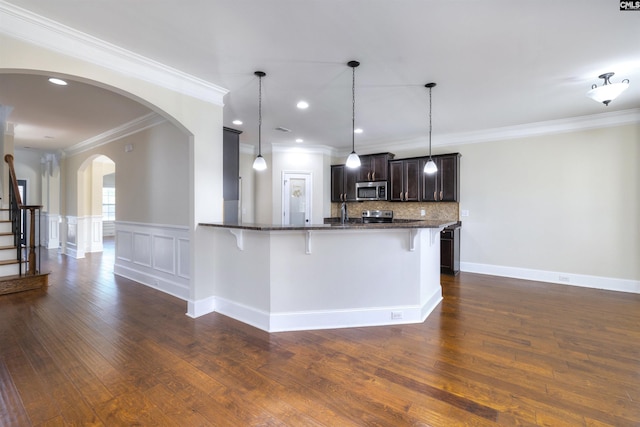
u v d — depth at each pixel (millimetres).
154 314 3359
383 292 3115
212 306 3473
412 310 3148
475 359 2385
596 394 1948
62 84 3230
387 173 6070
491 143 5195
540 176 4793
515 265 5016
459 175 5461
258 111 4238
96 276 5078
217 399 1901
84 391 1971
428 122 4777
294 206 6609
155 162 4383
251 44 2516
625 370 2223
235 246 3256
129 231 4961
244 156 6652
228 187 3980
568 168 4586
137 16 2141
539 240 4820
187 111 3191
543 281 4777
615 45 2506
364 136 5758
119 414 1762
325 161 6762
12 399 1884
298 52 2637
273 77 3145
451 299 3889
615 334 2834
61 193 7227
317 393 1963
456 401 1884
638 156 4125
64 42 2312
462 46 2531
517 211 4988
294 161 6574
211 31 2330
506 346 2600
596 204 4406
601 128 4352
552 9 2041
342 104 3965
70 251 7074
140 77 2791
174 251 4070
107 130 5207
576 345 2615
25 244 5438
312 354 2467
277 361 2355
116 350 2521
